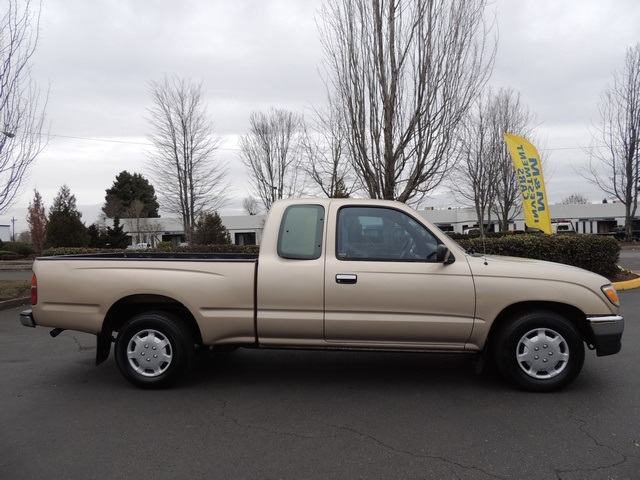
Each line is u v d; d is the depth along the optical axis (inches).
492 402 165.5
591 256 463.8
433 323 169.5
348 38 453.4
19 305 424.2
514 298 168.1
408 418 152.8
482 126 1069.8
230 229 2199.8
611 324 168.9
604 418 150.0
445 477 116.6
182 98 1269.7
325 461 125.3
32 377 201.8
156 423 151.0
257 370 207.6
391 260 173.3
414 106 443.5
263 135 1401.3
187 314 189.3
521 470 119.2
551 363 170.7
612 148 1138.0
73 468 122.4
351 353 235.8
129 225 2123.5
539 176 517.3
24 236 2765.7
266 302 174.2
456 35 426.0
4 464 124.6
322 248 175.9
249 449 132.6
